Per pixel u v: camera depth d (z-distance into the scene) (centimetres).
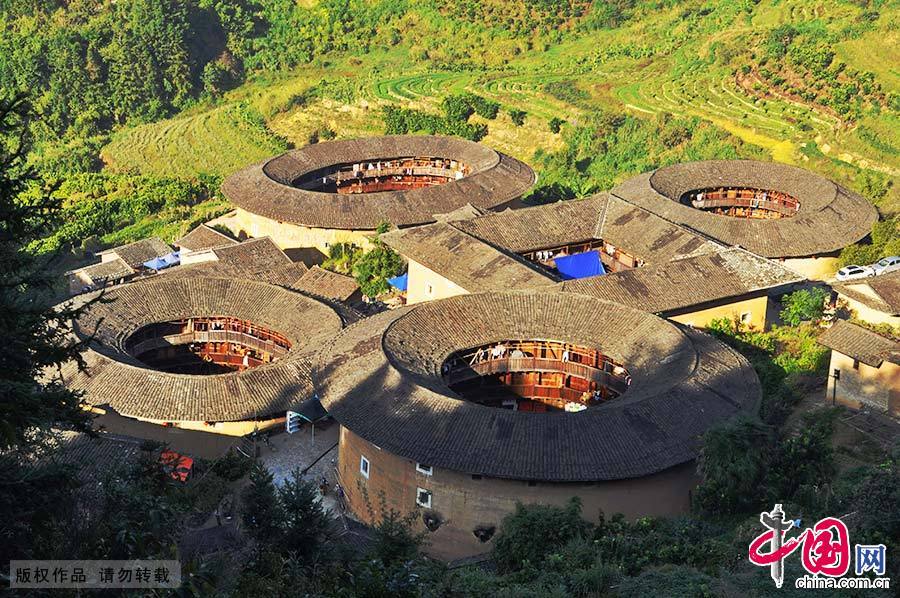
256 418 7712
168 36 18212
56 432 6644
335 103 17150
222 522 5853
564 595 4647
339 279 10381
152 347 9019
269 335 9075
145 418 7619
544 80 16400
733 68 15038
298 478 5334
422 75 17550
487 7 18625
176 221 14025
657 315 8169
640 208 10344
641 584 4600
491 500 6350
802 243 9938
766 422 6825
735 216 11506
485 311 7812
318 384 7125
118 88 17662
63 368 7944
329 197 11500
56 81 17412
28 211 3647
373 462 6800
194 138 17012
